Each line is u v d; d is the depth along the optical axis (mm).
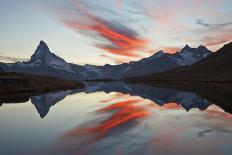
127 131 26984
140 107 50688
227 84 146125
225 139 23250
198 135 24922
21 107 49844
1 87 80812
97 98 74500
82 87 160250
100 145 21328
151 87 141750
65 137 24359
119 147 20703
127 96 82062
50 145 21516
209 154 18875
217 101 57469
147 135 25000
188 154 18859
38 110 45812
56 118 36656
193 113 41156
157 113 41625
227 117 36562
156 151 19578
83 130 27734
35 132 26906
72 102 62031
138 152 19328
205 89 101812
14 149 20469
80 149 20203
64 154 19016
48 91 98312
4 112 43156
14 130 28062
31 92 86688
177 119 35094
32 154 19094
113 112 43188
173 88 120500
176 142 22266
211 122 32344
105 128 28781
